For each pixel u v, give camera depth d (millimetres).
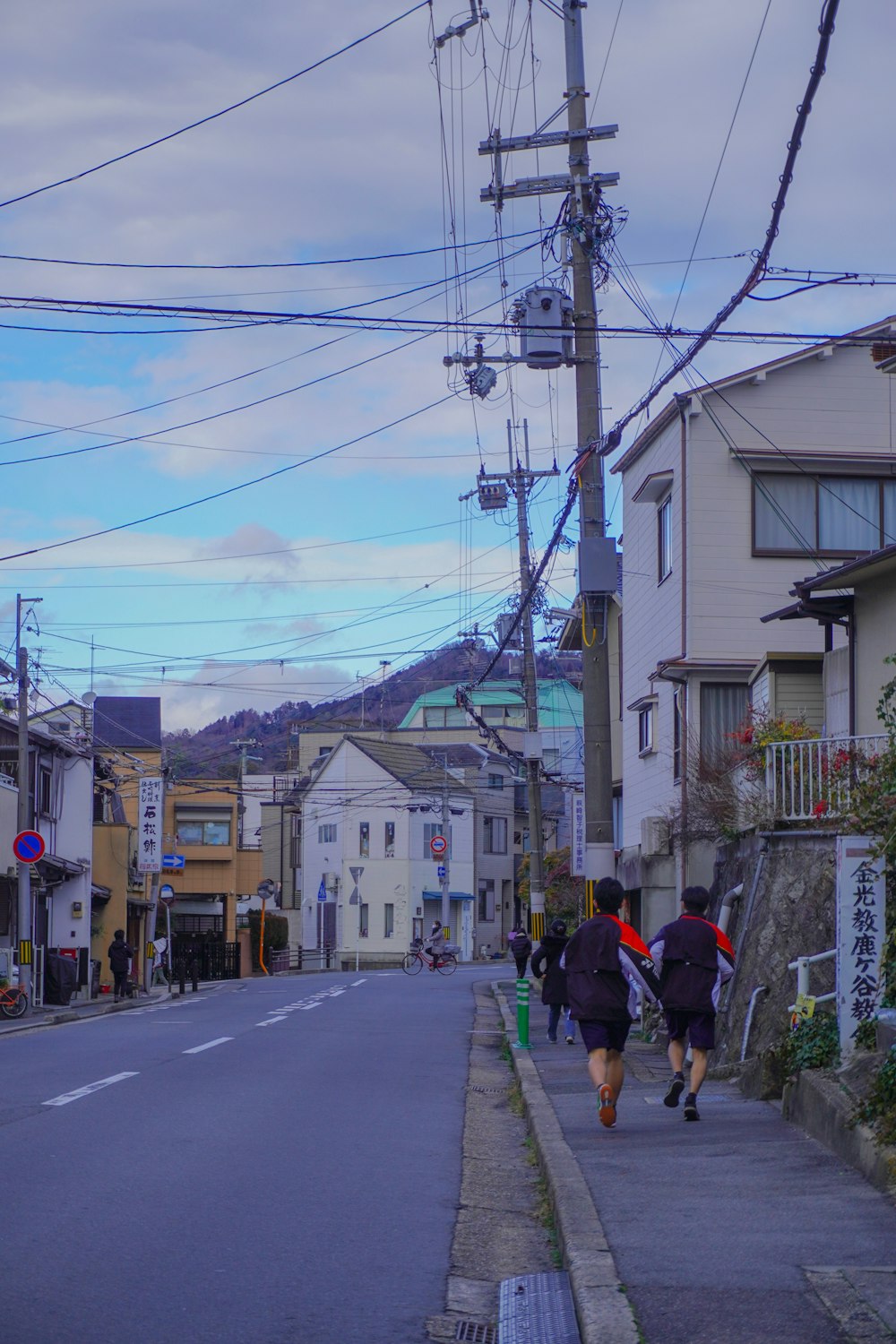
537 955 17688
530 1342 5285
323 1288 5953
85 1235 6742
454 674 77875
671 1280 5434
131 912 42344
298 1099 11844
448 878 61594
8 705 30891
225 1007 25969
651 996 10031
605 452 15023
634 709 26266
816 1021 10172
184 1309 5543
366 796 61844
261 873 55312
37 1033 20203
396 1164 8945
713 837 18531
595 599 14844
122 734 56000
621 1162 8102
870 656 16438
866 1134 7566
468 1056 16500
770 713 19422
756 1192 7109
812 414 23328
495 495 30266
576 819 29062
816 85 9203
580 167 15242
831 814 13445
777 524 23094
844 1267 5570
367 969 60531
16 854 25484
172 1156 8922
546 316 14914
